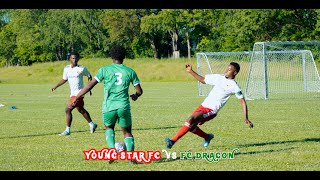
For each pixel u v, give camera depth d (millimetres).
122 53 16266
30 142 21406
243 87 67938
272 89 57781
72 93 23656
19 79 116625
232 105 39844
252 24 113125
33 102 49000
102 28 152500
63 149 19328
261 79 54062
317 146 18906
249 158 16672
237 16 116312
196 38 146625
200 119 17359
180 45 160500
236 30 116375
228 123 27141
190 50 149375
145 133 23766
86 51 157750
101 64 121438
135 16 146000
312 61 57531
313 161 15992
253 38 115562
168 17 135125
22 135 23797
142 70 107000
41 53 162125
